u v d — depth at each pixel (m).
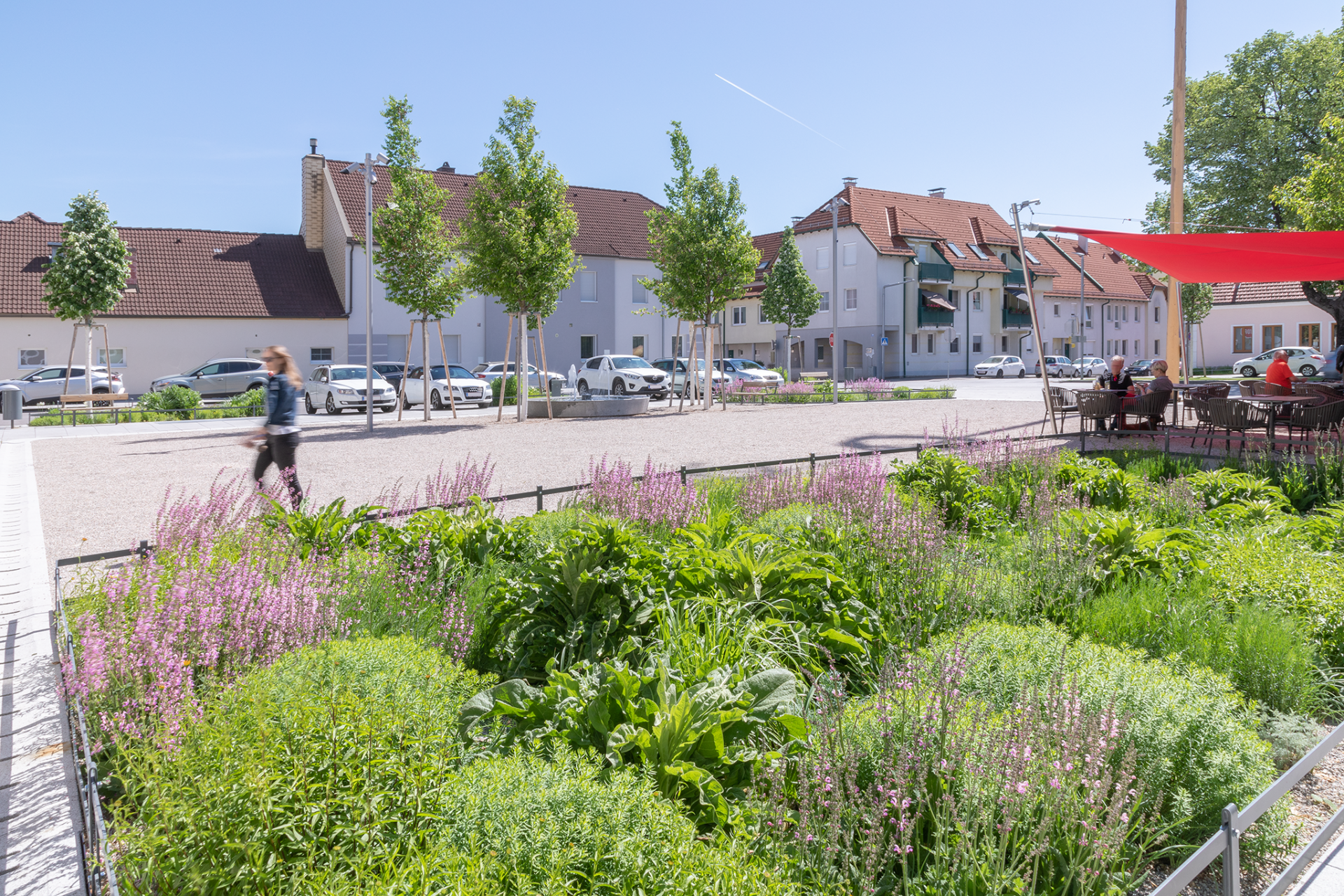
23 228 39.31
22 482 12.89
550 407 23.64
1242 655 4.39
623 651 4.28
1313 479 9.11
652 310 34.22
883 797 2.72
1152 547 5.75
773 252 58.62
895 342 55.19
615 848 2.27
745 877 2.29
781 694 3.55
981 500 8.15
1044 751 2.85
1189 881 2.35
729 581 4.88
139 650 3.62
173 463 14.75
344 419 25.50
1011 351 63.69
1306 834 3.38
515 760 2.73
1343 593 5.08
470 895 2.01
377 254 22.22
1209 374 49.97
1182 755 3.30
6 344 35.94
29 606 6.50
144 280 38.97
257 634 4.06
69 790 3.57
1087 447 13.31
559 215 22.27
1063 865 2.69
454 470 12.86
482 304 41.81
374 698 2.97
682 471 8.46
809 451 14.50
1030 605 5.17
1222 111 32.22
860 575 5.35
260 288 40.41
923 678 3.38
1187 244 12.29
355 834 2.38
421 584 5.16
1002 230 62.78
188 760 2.53
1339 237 11.30
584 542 4.81
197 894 2.25
